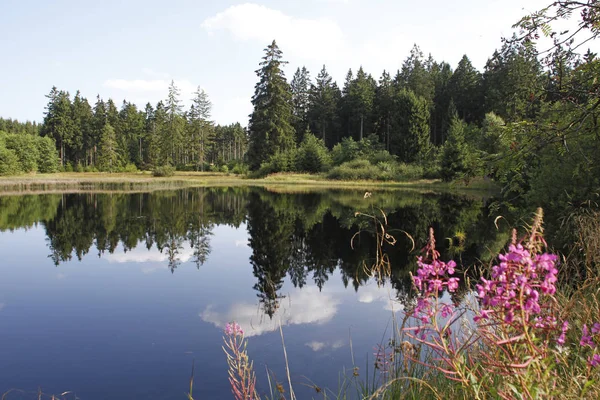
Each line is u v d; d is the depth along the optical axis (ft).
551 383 5.13
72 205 63.05
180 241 36.68
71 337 16.11
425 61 203.41
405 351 8.73
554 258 4.33
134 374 13.10
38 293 21.65
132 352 14.73
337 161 152.05
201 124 202.39
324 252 32.58
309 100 205.87
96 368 13.52
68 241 35.86
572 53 10.95
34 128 274.57
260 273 26.04
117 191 94.99
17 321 17.75
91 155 214.48
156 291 22.13
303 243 36.27
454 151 110.93
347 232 41.45
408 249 33.01
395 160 142.20
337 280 24.49
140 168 223.10
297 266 28.12
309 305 19.88
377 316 18.21
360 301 20.42
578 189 24.99
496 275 4.59
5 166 150.61
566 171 25.99
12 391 12.18
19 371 13.42
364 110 179.63
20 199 71.97
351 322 17.51
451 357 5.34
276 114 152.76
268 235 40.01
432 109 168.04
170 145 198.29
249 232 41.65
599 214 16.89
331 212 57.11
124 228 42.83
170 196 82.28
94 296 21.24
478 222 45.03
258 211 58.39
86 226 43.60
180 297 21.17
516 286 4.38
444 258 28.04
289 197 82.28
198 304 20.10
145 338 15.98
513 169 13.46
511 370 4.77
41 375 13.15
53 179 141.28
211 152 278.87
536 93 12.20
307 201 73.41
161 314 18.65
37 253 31.12
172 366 13.66
